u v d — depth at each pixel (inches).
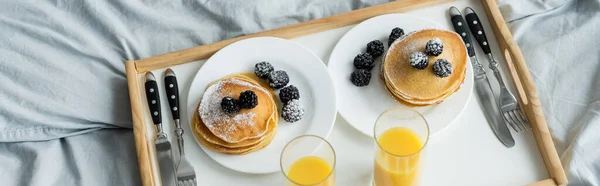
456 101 55.4
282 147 54.7
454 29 58.4
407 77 54.2
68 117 59.7
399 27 57.8
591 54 61.8
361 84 55.9
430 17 59.2
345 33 58.3
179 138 55.2
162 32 63.0
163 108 56.7
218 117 53.4
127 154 58.9
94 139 59.8
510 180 53.9
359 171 54.2
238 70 57.2
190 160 55.0
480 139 55.1
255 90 54.2
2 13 62.7
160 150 55.0
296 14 63.2
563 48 62.1
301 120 55.5
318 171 51.4
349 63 57.1
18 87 60.4
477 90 56.4
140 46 62.4
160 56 57.8
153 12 63.1
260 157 54.3
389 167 50.9
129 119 59.5
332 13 63.6
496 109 55.7
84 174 58.3
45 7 62.7
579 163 57.6
